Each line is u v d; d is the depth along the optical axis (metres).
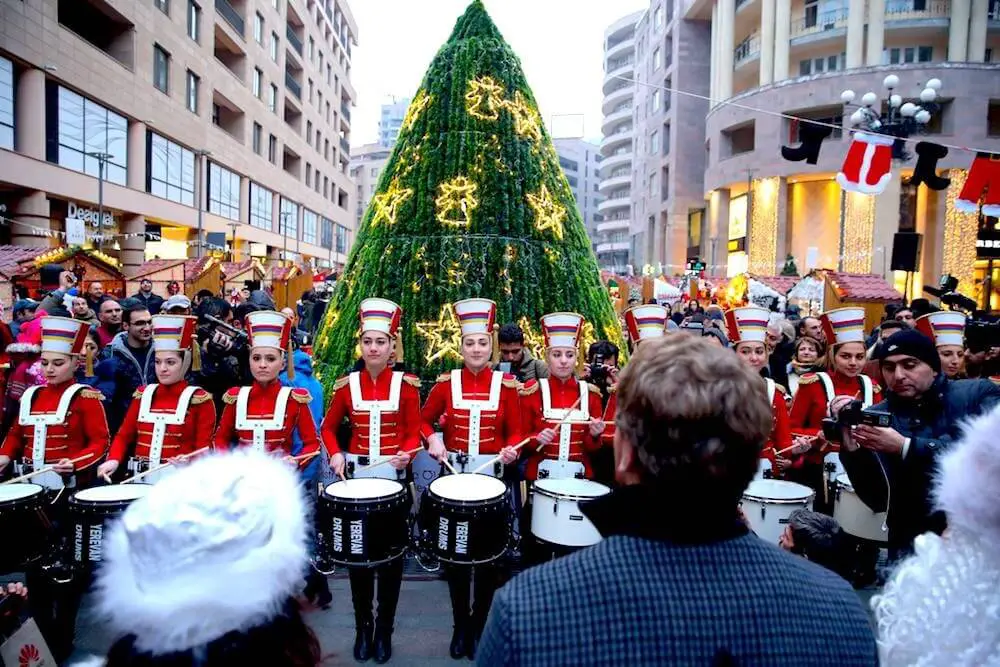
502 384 4.16
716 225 40.12
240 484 1.29
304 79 47.66
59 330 3.81
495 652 1.12
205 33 31.19
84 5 23.22
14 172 19.08
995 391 2.70
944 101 31.48
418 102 5.96
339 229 58.88
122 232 25.69
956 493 1.43
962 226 31.38
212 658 1.19
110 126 23.91
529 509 3.84
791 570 1.20
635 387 1.24
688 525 1.16
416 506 4.31
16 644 2.22
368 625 3.41
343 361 5.57
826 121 34.22
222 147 33.25
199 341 4.86
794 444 4.19
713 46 41.31
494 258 5.52
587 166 107.62
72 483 3.74
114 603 1.20
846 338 4.46
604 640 1.08
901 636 1.43
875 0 32.06
